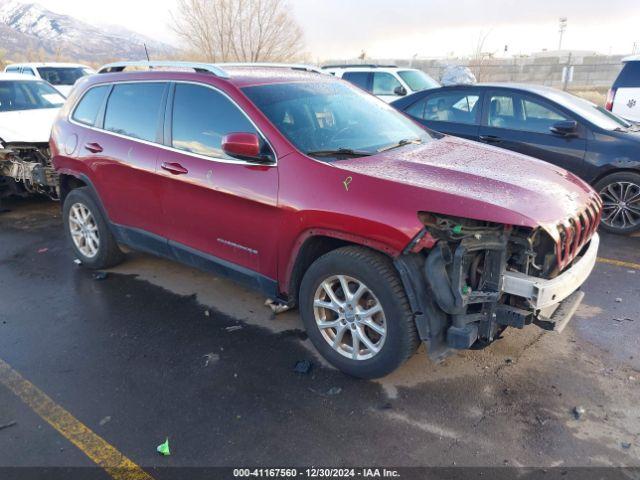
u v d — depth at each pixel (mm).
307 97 4113
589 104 7078
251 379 3535
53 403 3328
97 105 4977
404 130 4391
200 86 4082
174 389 3443
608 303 4535
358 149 3766
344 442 2947
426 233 2938
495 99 7035
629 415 3125
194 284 5059
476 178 3291
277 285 3734
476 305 3184
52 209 8047
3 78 8781
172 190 4203
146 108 4469
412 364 3658
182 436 3016
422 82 12883
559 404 3230
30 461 2855
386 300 3131
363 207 3115
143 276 5266
